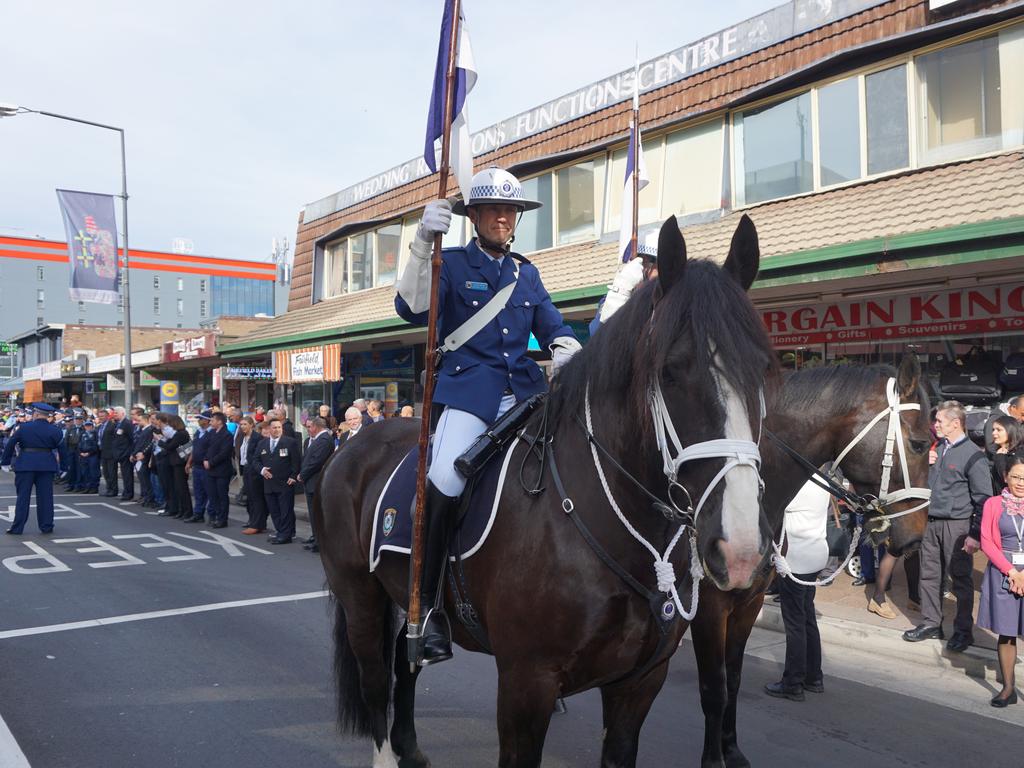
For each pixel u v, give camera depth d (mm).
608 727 2715
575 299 9664
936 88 8094
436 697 4828
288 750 3990
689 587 2590
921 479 3908
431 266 2756
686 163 10453
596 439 2451
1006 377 7234
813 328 8930
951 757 4094
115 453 16297
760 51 9570
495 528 2637
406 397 15281
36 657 5484
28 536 11172
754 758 4082
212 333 20297
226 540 10875
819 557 4785
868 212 7762
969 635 5582
